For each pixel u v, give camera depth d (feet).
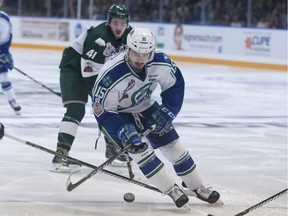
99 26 25.45
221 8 90.63
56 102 46.55
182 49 91.66
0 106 43.73
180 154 21.18
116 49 25.13
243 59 84.74
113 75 19.30
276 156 30.73
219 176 26.25
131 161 27.89
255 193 23.62
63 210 20.35
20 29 111.55
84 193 22.63
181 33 91.50
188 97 52.37
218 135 35.76
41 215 19.65
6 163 27.14
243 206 21.66
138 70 19.45
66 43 105.40
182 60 91.66
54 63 81.00
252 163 28.99
